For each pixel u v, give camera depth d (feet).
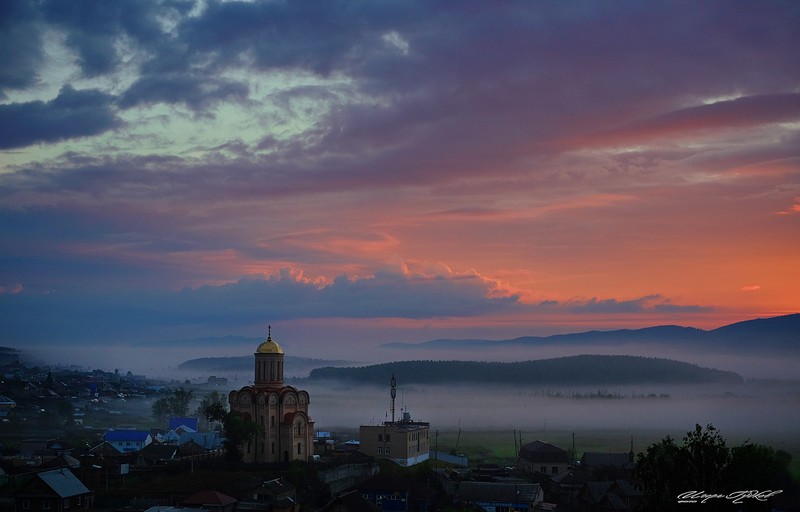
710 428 337.31
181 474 605.73
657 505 317.42
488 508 577.43
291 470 597.93
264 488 545.44
